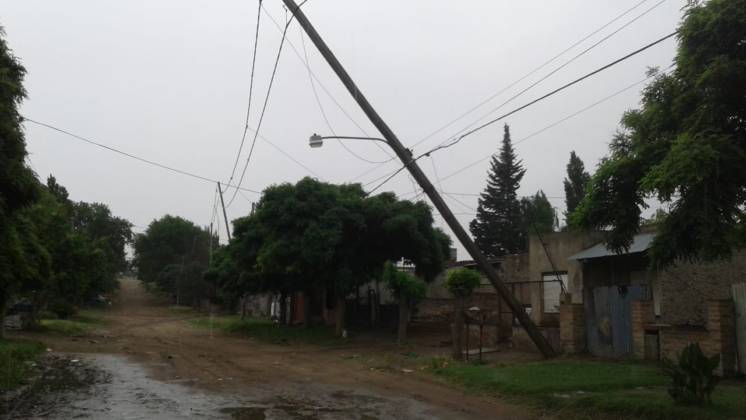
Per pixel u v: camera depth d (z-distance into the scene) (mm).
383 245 28656
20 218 16219
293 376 14664
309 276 29078
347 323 34812
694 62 7996
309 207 26516
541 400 10508
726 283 16656
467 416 9609
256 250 31547
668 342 13508
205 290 67562
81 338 28109
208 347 24078
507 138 54375
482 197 54031
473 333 22062
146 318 55562
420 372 15227
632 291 15031
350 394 11797
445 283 17781
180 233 84250
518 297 29734
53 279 28453
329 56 16266
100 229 84625
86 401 10742
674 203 7980
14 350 16938
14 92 11242
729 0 7586
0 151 10781
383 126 16547
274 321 43188
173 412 9758
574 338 16594
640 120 8914
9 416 9297
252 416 9461
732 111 7738
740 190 7816
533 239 25500
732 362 11984
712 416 8320
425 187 16516
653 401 9422
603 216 9141
